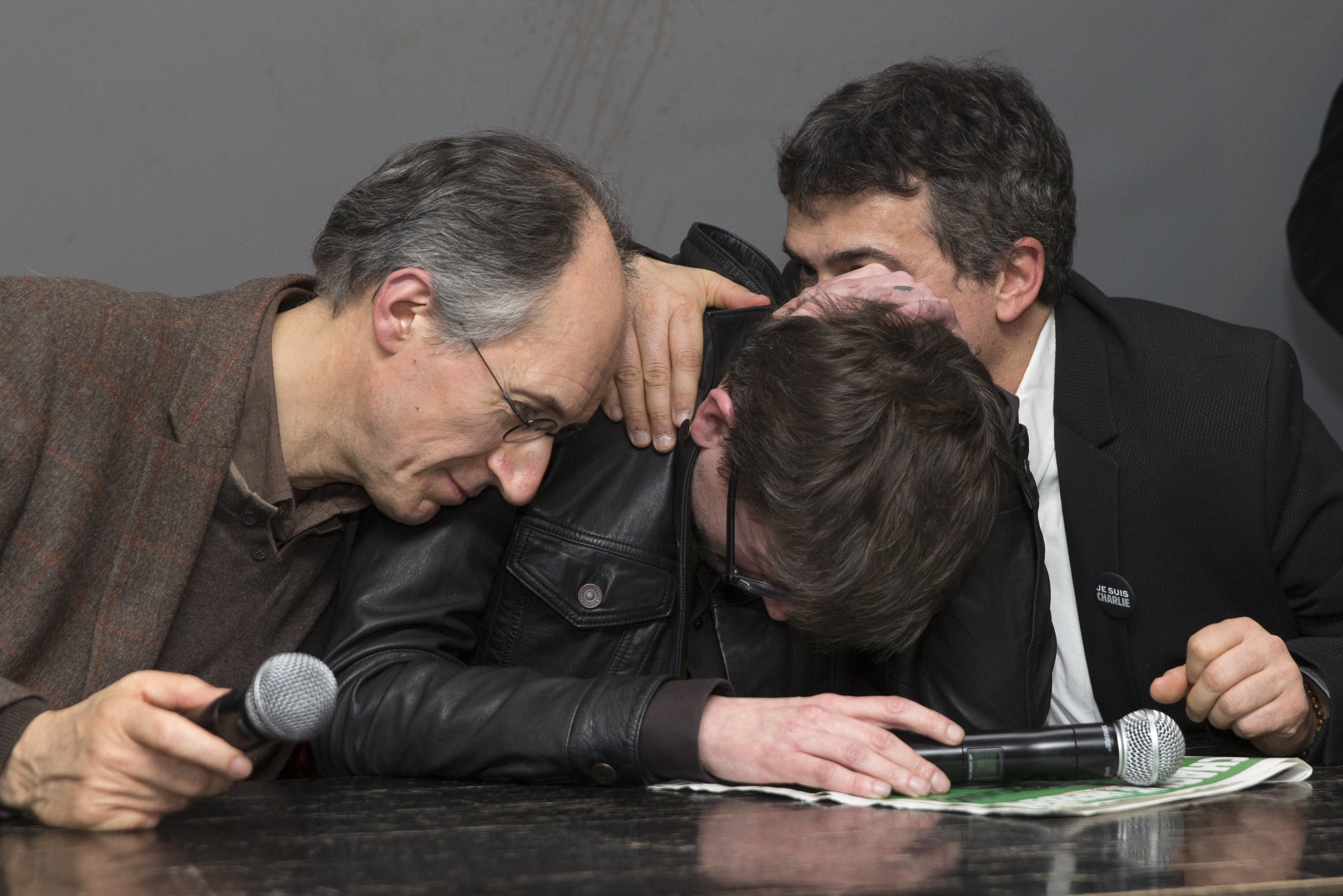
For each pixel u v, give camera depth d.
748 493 1.38
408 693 1.36
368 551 1.52
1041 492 1.98
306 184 2.90
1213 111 3.27
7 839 1.01
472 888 0.82
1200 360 1.88
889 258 1.87
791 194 1.96
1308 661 1.52
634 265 1.65
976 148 1.84
